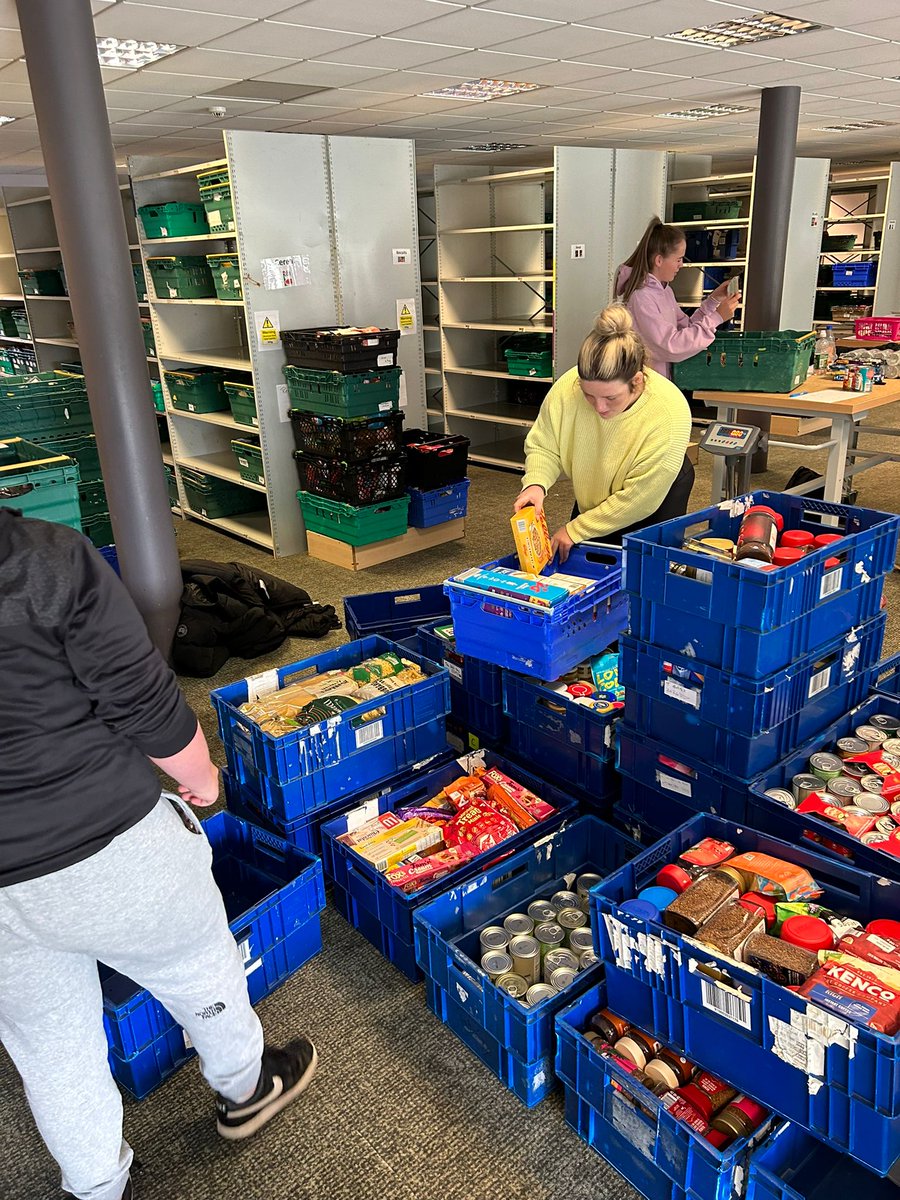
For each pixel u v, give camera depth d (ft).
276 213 16.29
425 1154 5.73
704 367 15.34
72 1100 4.62
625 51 15.14
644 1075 5.39
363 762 8.20
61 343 29.19
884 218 30.96
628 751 7.60
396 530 17.35
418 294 18.65
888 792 6.50
